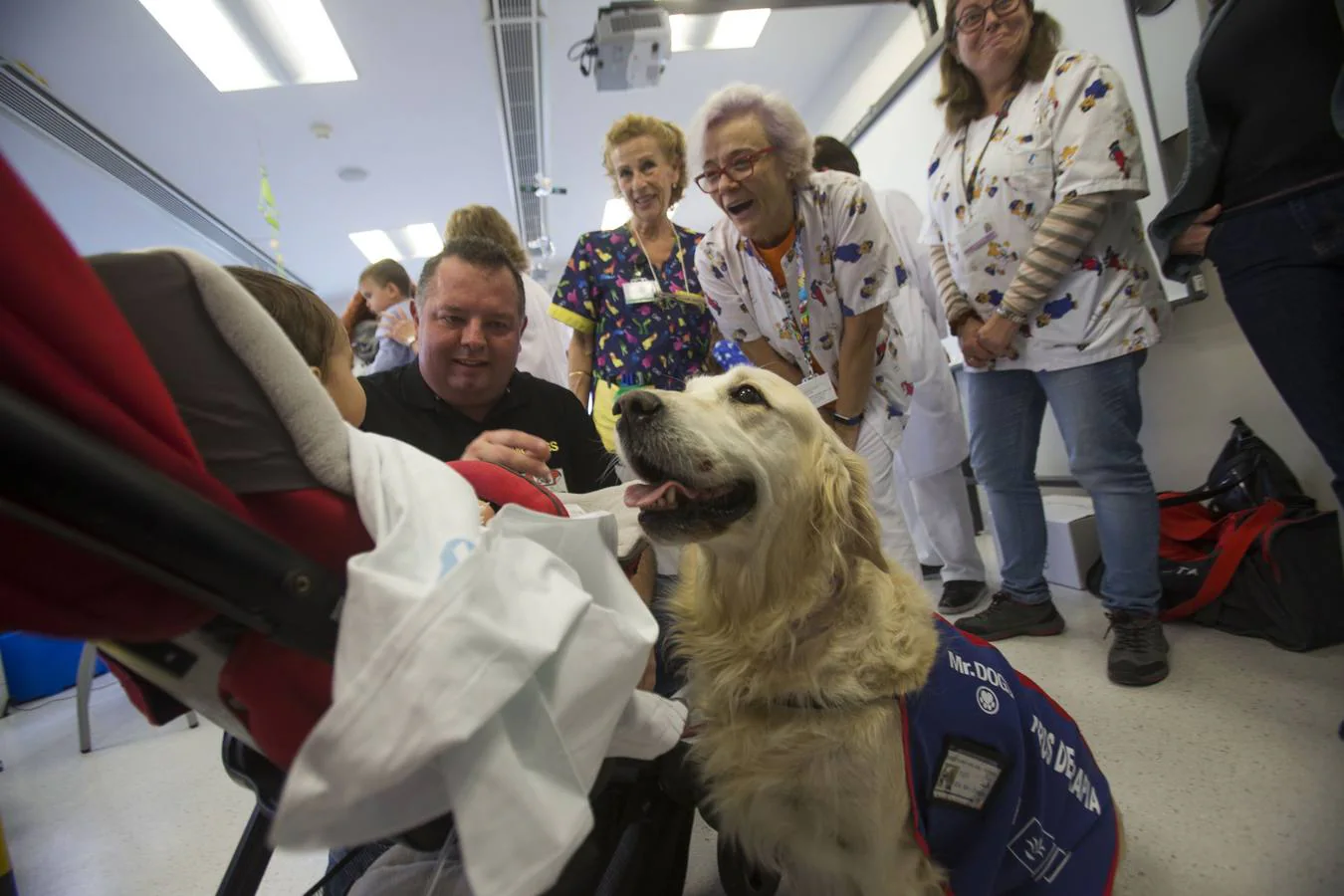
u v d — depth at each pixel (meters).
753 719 1.16
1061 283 2.13
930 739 1.04
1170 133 2.61
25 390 0.41
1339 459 1.69
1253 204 1.74
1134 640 2.09
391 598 0.48
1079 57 2.07
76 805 2.22
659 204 2.55
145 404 0.46
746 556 1.22
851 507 1.24
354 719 0.44
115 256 0.50
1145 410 2.94
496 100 5.34
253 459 0.55
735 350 2.15
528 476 1.06
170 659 0.58
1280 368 1.74
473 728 0.45
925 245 2.72
